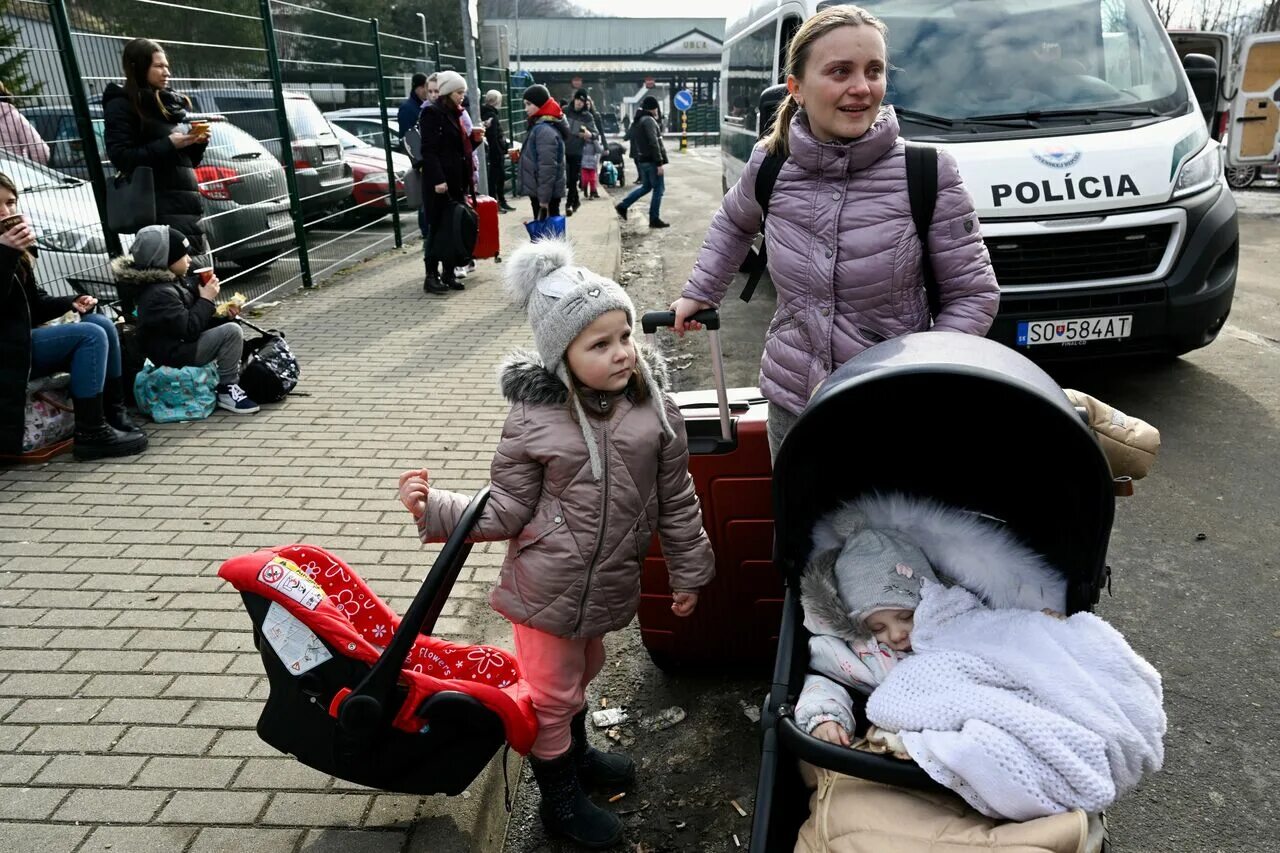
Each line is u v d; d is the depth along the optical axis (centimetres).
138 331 569
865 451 213
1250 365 661
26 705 294
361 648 220
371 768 227
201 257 649
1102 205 552
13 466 495
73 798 254
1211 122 658
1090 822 172
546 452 225
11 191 469
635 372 233
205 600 357
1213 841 259
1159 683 181
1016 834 159
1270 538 424
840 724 191
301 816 248
